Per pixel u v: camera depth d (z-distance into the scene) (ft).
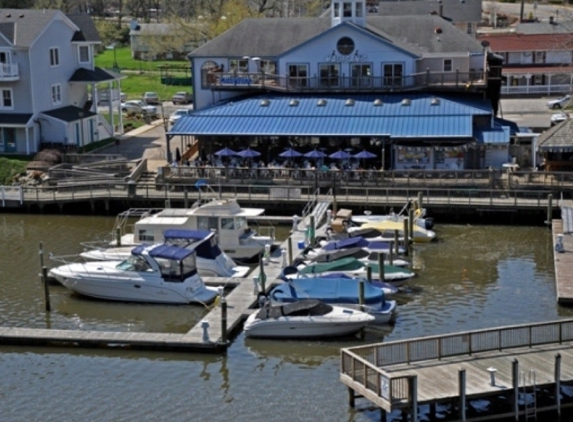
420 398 97.96
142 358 122.93
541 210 191.93
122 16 596.29
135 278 146.30
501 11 538.88
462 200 195.00
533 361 107.14
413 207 186.60
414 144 218.18
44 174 228.63
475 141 214.28
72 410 107.86
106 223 202.28
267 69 249.75
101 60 456.04
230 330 129.18
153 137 276.41
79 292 149.89
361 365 102.22
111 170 227.40
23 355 124.57
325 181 207.62
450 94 237.25
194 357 122.93
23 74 249.34
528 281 154.20
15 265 169.07
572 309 138.92
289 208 202.90
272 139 227.40
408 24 256.11
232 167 215.51
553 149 207.92
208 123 225.76
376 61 239.91
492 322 133.80
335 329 127.85
